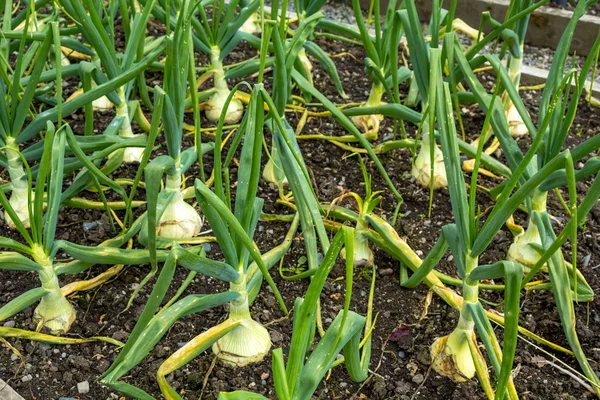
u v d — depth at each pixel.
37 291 1.60
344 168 1.99
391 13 1.93
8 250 1.80
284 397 1.28
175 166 1.72
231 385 1.58
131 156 1.98
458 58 1.69
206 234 1.85
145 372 1.60
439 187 1.92
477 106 2.17
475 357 1.52
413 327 1.68
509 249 1.78
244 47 2.37
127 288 1.73
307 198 1.65
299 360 1.33
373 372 1.61
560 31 2.37
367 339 1.60
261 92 1.40
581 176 1.53
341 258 1.77
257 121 1.42
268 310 1.69
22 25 2.28
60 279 1.75
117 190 1.72
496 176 1.96
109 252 1.62
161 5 1.96
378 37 1.94
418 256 1.80
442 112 1.48
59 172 1.56
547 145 1.59
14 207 1.80
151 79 2.23
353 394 1.58
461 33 2.47
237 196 1.50
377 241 1.73
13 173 1.77
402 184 1.95
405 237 1.82
